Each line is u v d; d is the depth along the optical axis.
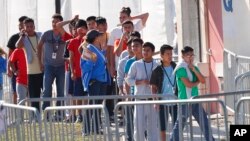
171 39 44.97
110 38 34.22
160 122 23.16
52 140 23.22
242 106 22.94
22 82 35.88
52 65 34.91
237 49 35.94
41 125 22.44
